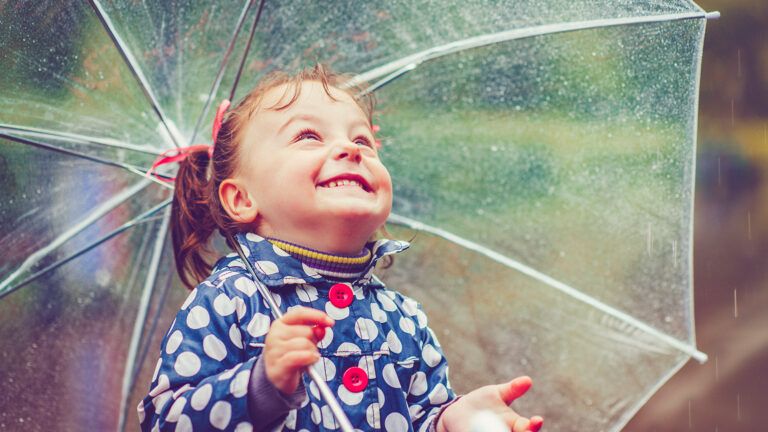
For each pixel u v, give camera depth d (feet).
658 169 8.29
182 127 7.93
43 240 7.99
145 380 8.70
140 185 8.29
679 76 8.14
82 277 8.31
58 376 8.37
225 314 6.57
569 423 8.47
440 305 8.66
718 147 26.07
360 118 7.47
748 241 24.23
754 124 26.27
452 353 8.61
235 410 5.90
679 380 20.94
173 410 6.07
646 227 8.38
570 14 8.29
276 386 5.80
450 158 8.70
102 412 8.55
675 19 8.11
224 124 7.73
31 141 7.68
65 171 7.96
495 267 8.70
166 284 8.62
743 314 22.53
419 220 8.72
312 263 6.94
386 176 7.18
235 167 7.45
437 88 8.56
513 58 8.51
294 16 8.00
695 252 24.26
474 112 8.61
